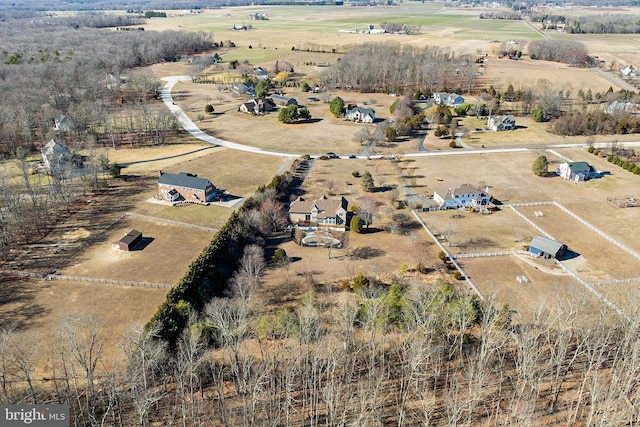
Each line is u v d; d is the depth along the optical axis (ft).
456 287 274.57
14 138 477.36
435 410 189.47
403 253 315.17
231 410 186.50
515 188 417.08
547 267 299.58
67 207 364.58
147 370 192.95
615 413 175.01
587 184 426.10
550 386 202.08
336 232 343.46
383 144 529.86
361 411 174.91
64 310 248.11
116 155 481.87
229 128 578.25
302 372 203.72
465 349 219.00
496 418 178.09
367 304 226.17
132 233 318.86
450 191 386.32
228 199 383.65
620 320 224.53
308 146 518.37
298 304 259.19
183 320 230.89
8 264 290.97
